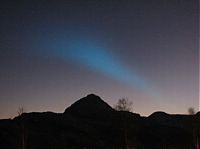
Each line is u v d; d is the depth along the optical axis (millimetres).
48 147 128750
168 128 161500
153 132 151750
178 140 135000
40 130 154750
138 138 137500
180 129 158000
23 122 98938
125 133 100875
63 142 140125
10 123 139500
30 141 129125
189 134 139250
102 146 136125
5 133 124375
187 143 123062
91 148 134250
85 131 163625
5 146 111062
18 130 129125
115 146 130625
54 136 146750
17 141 114750
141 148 119188
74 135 154000
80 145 139250
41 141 134125
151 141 137375
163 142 135000
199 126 107875
